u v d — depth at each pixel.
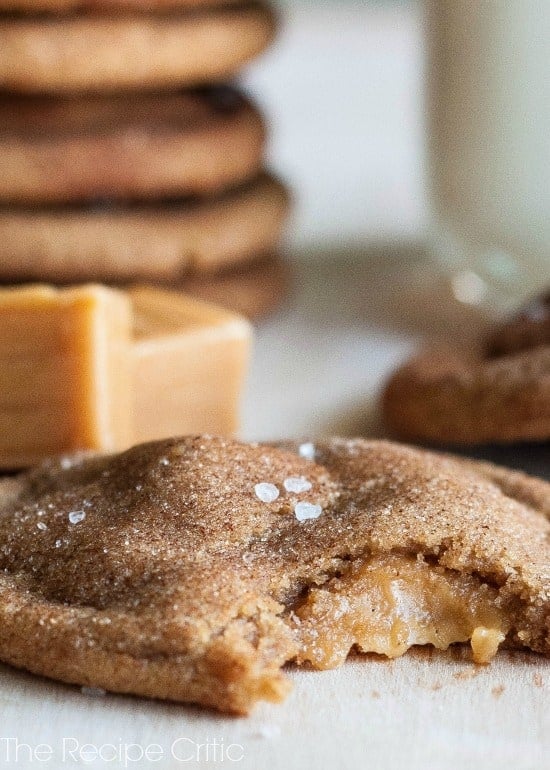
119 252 0.33
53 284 0.33
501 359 0.30
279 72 0.49
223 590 0.24
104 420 0.28
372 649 0.25
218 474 0.25
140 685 0.24
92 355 0.28
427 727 0.24
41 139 0.32
